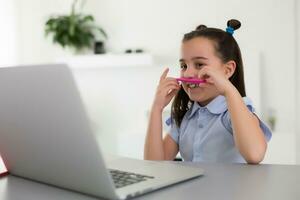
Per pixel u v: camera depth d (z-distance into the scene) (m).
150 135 1.12
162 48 3.06
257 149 0.85
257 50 2.75
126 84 3.17
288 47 2.72
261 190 0.58
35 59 3.40
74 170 0.57
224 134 1.05
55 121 0.54
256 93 2.72
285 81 2.74
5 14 3.30
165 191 0.59
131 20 3.13
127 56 2.98
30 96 0.55
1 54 3.29
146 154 1.11
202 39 1.09
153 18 3.07
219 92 1.01
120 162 0.79
